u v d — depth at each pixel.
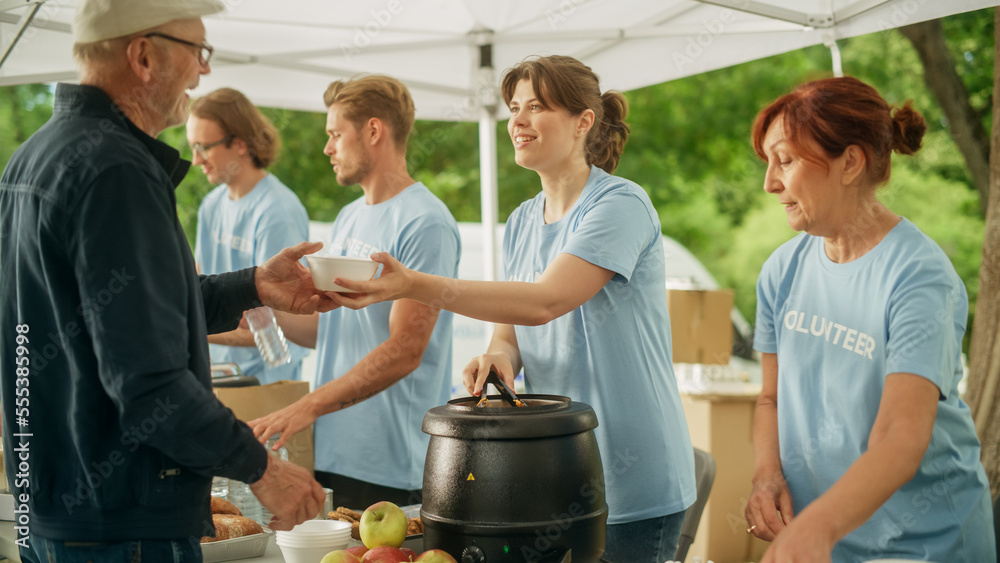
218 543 1.57
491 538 1.29
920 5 2.30
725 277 11.02
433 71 3.64
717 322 3.96
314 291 1.79
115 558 1.33
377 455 2.44
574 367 1.82
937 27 6.05
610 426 1.79
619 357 1.78
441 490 1.34
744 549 3.76
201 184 8.75
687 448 1.91
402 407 2.44
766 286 1.81
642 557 1.80
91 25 1.37
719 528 3.73
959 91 6.13
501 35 3.53
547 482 1.31
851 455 1.59
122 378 1.25
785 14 2.55
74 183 1.28
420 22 3.37
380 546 1.42
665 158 11.18
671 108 11.12
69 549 1.34
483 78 3.63
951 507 1.55
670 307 3.97
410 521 1.69
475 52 3.63
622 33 3.17
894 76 9.34
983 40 8.12
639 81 3.19
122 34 1.36
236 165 3.11
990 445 3.41
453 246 2.46
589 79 1.81
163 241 1.31
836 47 2.58
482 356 1.73
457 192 10.50
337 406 2.16
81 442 1.32
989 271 3.51
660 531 1.80
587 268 1.67
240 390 2.26
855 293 1.57
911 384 1.40
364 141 2.46
